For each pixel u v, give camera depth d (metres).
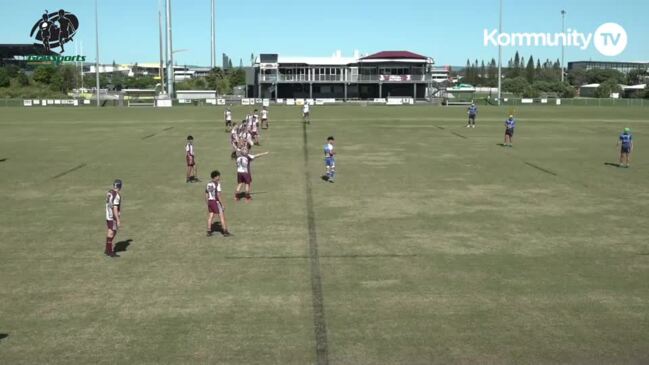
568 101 107.25
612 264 14.45
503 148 38.66
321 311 11.59
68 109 92.56
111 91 156.75
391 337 10.46
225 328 10.83
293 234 17.23
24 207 21.02
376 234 17.22
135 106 101.81
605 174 28.16
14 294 12.54
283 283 13.12
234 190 23.97
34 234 17.33
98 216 19.62
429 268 14.12
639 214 19.75
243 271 13.94
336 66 124.00
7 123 61.84
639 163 31.92
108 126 57.44
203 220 18.98
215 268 14.17
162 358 9.71
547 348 10.06
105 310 11.66
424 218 19.19
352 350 9.98
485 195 23.02
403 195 22.98
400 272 13.84
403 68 124.56
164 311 11.61
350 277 13.50
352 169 29.59
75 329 10.80
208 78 161.75
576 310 11.63
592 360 9.66
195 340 10.35
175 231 17.61
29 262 14.68
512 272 13.84
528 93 142.88
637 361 9.62
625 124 60.22
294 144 40.81
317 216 19.45
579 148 38.75
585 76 197.38
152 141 43.16
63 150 37.66
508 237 16.88
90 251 15.59
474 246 15.98
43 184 25.58
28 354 9.86
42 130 53.09
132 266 14.34
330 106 102.50
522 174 28.11
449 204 21.33
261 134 48.31
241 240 16.59
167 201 21.97
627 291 12.63
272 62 123.38
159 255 15.23
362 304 11.92
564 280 13.30
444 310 11.62
